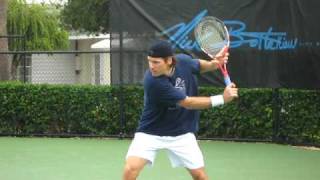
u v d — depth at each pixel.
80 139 31.64
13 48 57.03
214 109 30.02
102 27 67.44
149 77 13.89
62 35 65.75
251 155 26.05
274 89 28.72
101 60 60.47
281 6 27.30
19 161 25.05
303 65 27.00
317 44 26.55
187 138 14.56
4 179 21.48
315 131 28.27
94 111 31.97
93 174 22.31
